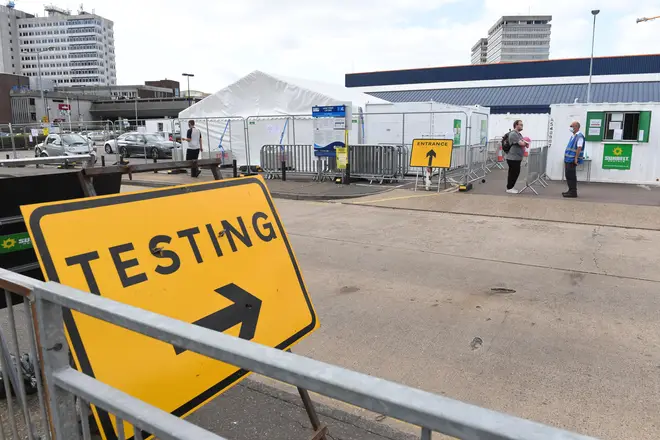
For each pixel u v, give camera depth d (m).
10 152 32.50
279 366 1.02
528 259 6.92
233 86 18.56
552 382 3.57
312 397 3.33
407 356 4.00
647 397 3.35
